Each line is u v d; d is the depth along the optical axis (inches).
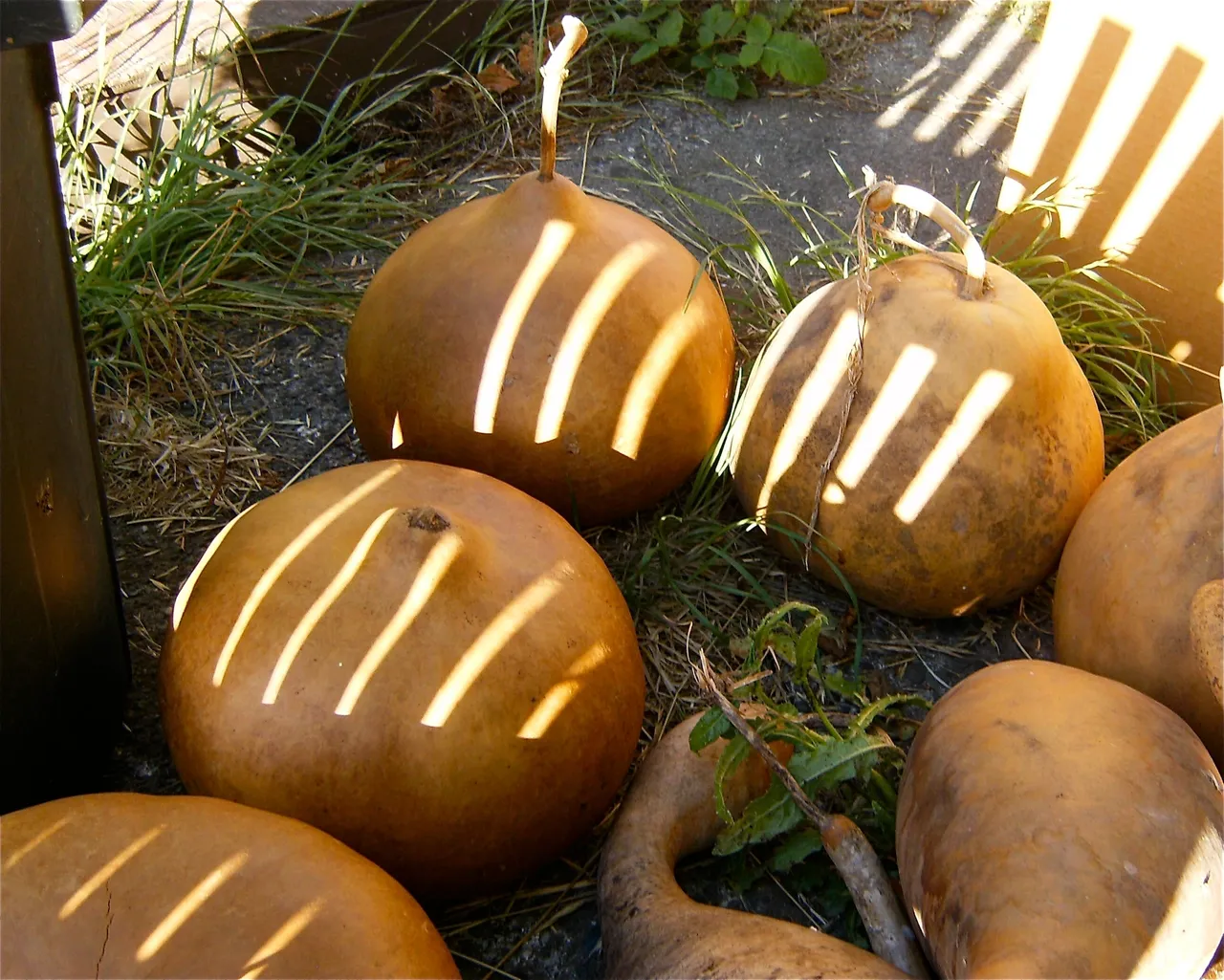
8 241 42.3
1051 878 42.4
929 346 51.1
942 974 43.8
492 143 74.3
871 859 46.1
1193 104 59.1
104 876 40.5
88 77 66.3
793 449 53.1
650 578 56.3
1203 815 43.9
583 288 52.7
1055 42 62.6
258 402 62.2
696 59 78.2
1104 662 49.3
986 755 44.7
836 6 87.0
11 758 45.6
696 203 71.1
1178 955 42.3
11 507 43.4
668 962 44.0
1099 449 53.6
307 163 70.1
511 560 46.8
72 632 47.0
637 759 51.7
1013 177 65.6
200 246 65.4
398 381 53.6
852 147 74.9
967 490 51.3
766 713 49.4
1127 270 62.5
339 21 71.0
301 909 40.6
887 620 55.8
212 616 45.9
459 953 47.7
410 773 44.6
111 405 61.2
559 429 52.8
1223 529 47.5
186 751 45.6
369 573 45.3
